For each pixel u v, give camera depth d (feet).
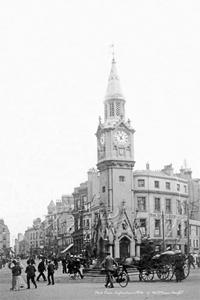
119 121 218.59
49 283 117.29
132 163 219.41
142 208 261.65
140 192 263.08
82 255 236.84
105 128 217.36
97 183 281.54
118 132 218.38
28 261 112.98
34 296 88.79
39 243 347.15
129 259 122.42
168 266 112.68
